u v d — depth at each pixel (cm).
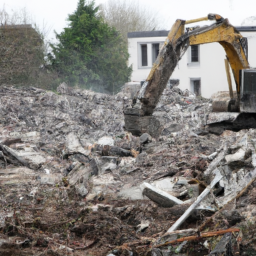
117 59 5503
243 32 5188
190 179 1457
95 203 1387
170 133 2705
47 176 1744
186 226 1109
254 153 1245
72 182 1582
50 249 1029
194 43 1912
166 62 1909
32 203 1395
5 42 4644
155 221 1179
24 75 4716
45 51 5144
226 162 1275
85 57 5322
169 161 1842
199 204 1127
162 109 3572
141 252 1005
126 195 1451
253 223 978
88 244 1077
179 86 5769
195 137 2305
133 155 2111
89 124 3238
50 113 3309
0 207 1333
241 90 1819
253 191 1135
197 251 964
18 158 1959
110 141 2427
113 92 5497
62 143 2455
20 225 1157
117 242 1078
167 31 5766
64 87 4281
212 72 5656
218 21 1905
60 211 1275
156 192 1268
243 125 1992
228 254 895
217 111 2061
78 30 5406
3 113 3244
